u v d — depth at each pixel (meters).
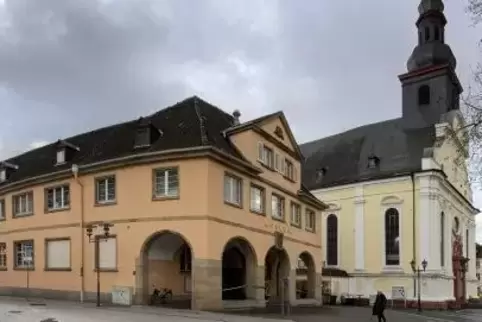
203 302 26.20
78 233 30.64
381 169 55.97
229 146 30.41
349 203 57.34
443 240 54.22
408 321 30.98
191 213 26.89
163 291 28.47
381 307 26.53
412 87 58.00
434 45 57.22
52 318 20.61
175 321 21.09
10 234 35.84
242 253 32.00
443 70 55.75
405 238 52.56
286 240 36.31
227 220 28.50
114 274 28.55
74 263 30.70
